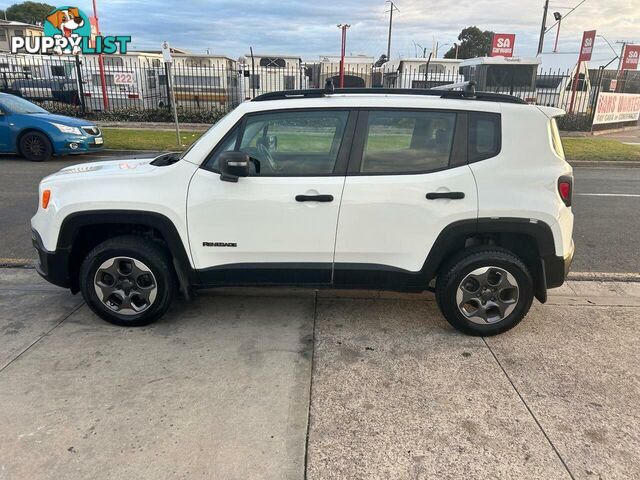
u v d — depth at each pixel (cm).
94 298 382
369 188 356
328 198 356
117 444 262
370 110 362
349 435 273
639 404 303
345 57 2178
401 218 358
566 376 332
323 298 450
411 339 379
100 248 375
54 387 310
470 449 264
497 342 376
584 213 782
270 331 388
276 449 262
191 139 1510
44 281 480
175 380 320
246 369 335
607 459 258
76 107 1984
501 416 291
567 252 369
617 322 411
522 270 367
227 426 278
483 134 362
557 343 375
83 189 367
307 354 355
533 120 363
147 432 272
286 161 363
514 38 2697
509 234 378
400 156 362
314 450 262
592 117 1967
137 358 345
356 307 433
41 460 251
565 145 1558
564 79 2089
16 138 1126
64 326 390
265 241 364
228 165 340
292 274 373
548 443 269
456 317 376
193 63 2086
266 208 358
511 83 2009
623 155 1395
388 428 279
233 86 2191
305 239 363
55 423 278
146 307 383
